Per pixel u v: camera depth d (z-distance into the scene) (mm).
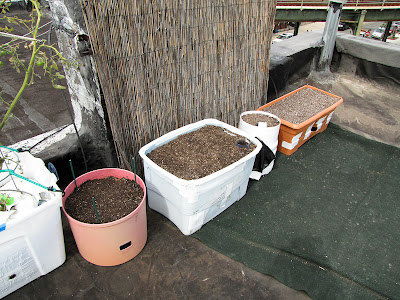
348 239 2219
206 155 2285
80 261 1954
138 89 2107
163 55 2146
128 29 1889
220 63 2561
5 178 1763
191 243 2121
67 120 3357
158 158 2213
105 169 2084
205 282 1880
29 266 1729
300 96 3506
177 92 2375
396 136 3412
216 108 2762
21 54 4398
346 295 1847
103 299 1764
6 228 1465
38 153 2172
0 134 3070
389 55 4117
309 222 2344
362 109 3896
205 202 2047
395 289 1889
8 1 1425
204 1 2199
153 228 2213
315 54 4375
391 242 2213
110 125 2090
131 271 1916
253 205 2473
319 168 2922
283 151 3096
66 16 1830
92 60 1873
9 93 3721
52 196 1660
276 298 1817
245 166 2225
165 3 1997
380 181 2785
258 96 3150
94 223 1761
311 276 1946
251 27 2637
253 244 2129
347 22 9141
